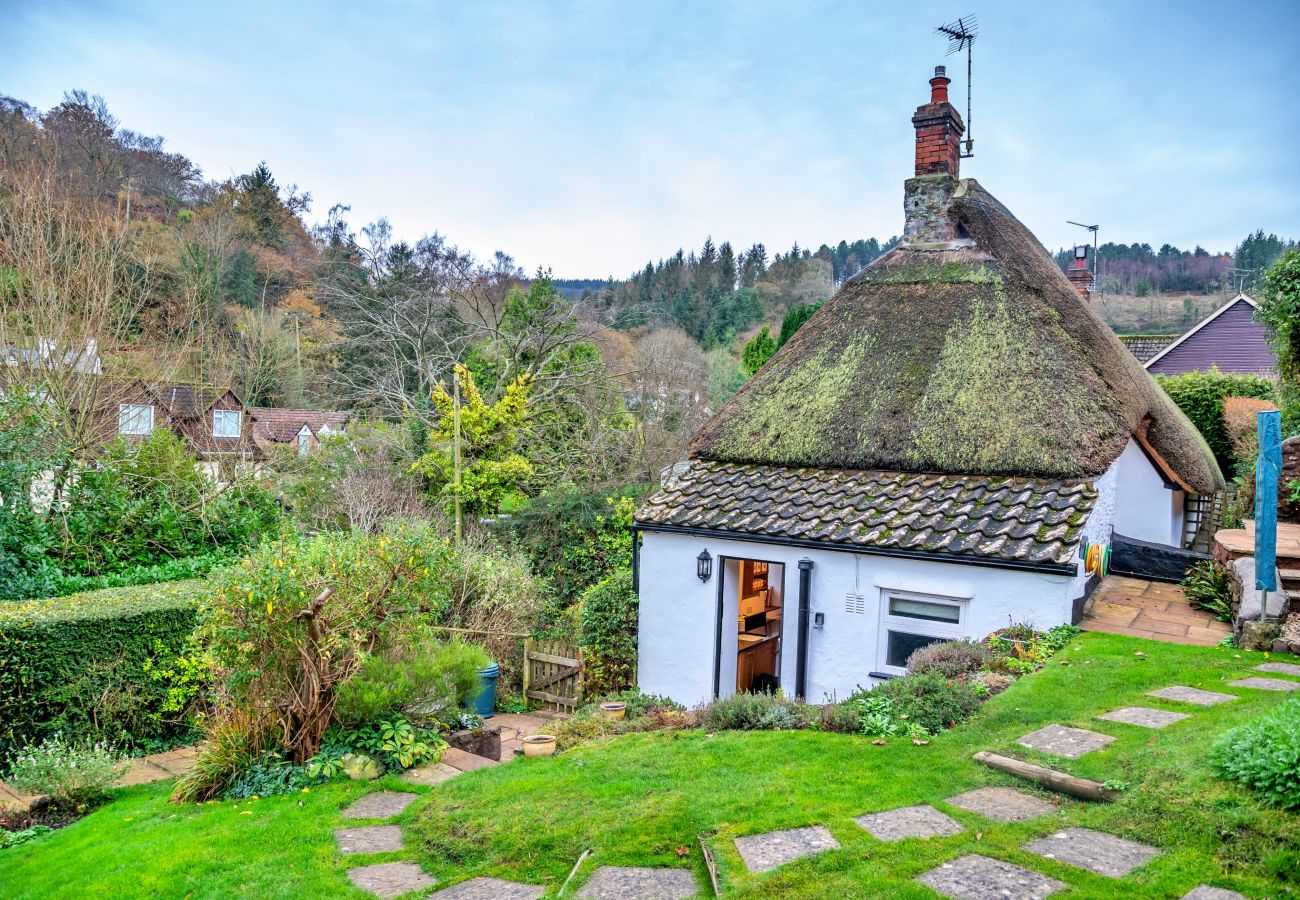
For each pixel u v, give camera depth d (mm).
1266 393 17484
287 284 36219
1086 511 8398
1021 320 10703
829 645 9250
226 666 7016
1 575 11109
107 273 16688
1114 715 5746
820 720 6426
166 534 13945
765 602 11992
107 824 6359
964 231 12555
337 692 7145
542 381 22844
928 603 8828
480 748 8297
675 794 5242
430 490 19922
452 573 12773
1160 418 11609
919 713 6066
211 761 7008
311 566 7266
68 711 8977
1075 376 9852
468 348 26125
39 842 6262
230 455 17312
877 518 9180
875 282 12438
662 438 22500
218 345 24641
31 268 15562
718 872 4117
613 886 4230
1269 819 3811
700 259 62625
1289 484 10289
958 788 4867
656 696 10086
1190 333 27328
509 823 5258
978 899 3566
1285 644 7195
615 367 28359
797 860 4102
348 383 26000
